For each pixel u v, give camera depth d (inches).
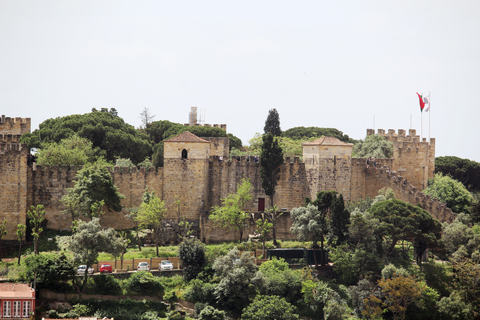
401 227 5900.6
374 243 5915.4
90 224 5497.1
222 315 5226.4
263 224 6230.3
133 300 5383.9
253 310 5231.3
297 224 6077.8
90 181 6210.6
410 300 5413.4
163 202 6417.3
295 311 5408.5
